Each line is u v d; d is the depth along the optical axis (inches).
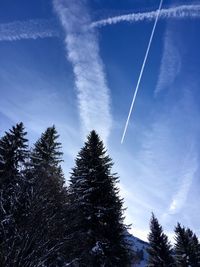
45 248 497.7
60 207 595.2
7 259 430.0
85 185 769.6
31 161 783.1
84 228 682.2
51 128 1019.9
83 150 859.4
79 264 616.1
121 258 672.4
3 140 890.1
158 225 1477.6
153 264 1343.5
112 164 822.5
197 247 1701.5
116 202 745.0
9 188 584.7
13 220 496.7
